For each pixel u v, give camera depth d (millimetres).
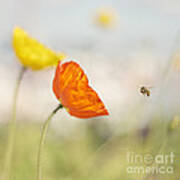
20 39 1031
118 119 1380
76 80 858
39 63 1035
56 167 1419
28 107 1563
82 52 1757
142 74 1335
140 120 1299
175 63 1324
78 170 1345
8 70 1898
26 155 1367
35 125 1538
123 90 1404
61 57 1055
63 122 1637
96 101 855
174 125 1119
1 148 1248
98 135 1615
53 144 1532
